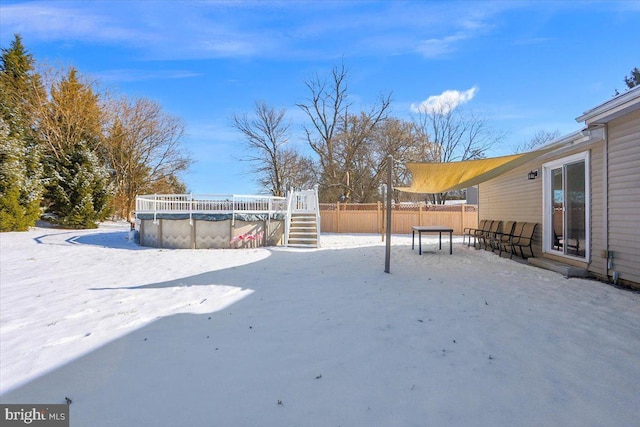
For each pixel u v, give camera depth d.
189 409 2.21
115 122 26.19
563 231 7.56
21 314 4.27
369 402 2.28
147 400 2.31
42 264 8.30
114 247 12.12
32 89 22.98
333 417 2.11
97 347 3.22
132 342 3.34
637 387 2.44
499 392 2.39
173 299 4.95
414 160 27.77
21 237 14.93
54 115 22.70
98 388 2.47
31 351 3.13
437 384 2.51
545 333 3.52
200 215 11.96
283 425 2.04
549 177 8.24
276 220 13.09
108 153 26.06
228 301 4.83
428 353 3.06
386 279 6.31
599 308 4.41
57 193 19.58
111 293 5.34
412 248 11.27
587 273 6.49
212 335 3.52
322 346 3.23
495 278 6.38
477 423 2.04
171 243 12.20
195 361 2.91
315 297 5.04
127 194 27.27
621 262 5.74
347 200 27.06
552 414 2.12
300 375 2.66
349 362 2.89
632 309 4.36
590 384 2.49
